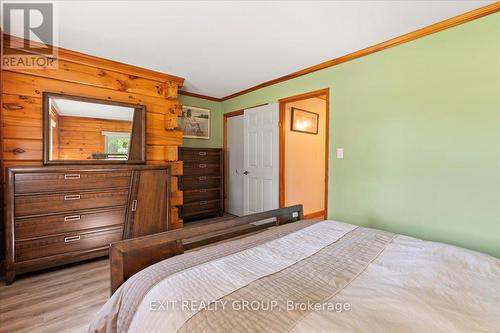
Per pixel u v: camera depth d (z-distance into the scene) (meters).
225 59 2.84
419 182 2.26
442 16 2.00
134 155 2.99
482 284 0.99
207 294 0.86
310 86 3.13
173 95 3.29
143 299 0.89
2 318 1.65
